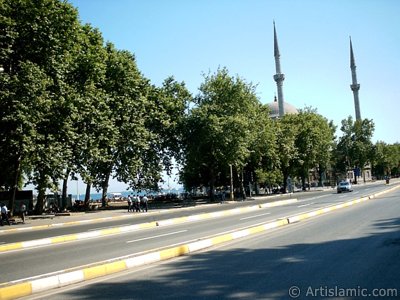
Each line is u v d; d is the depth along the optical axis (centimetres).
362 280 673
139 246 1248
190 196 6656
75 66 3372
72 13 3194
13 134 2884
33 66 2858
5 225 2698
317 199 3706
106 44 4200
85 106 3409
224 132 4600
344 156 10462
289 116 7562
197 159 4841
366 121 10481
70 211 4031
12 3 2903
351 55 11512
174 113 4903
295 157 6731
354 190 5369
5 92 2747
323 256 888
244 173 6244
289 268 788
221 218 2245
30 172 3706
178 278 767
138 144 4181
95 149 3603
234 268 822
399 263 783
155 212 3428
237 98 4916
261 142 5428
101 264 942
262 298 598
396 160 12750
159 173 4881
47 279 755
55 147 3153
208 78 5050
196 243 1118
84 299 661
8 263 1072
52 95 3131
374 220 1550
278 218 1972
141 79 4416
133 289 706
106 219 2966
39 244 1507
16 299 686
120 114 4041
